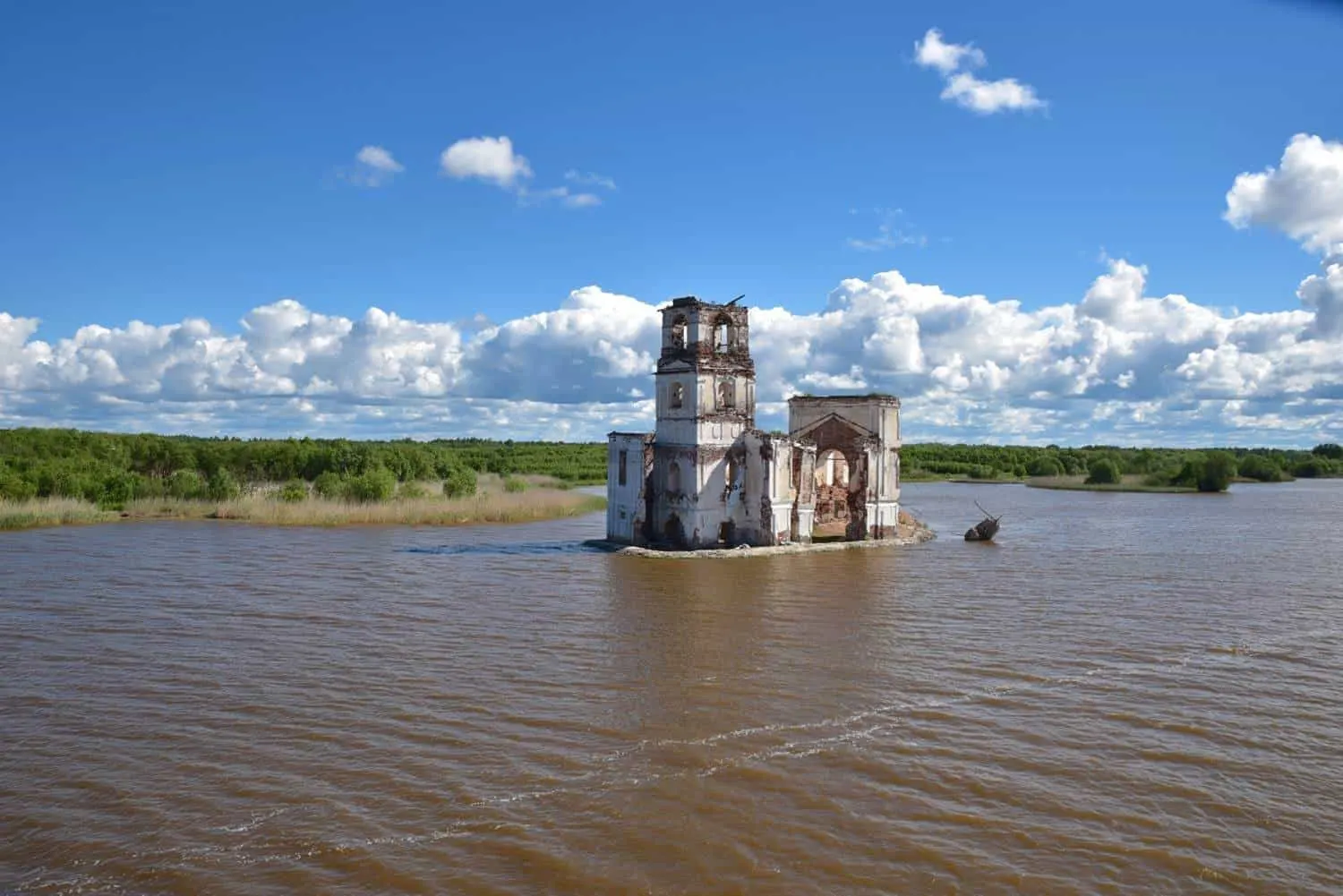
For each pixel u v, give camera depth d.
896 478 90.88
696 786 28.81
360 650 44.59
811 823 26.39
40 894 22.66
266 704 36.25
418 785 28.77
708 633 48.72
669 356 81.88
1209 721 35.00
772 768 30.22
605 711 35.75
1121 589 62.78
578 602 56.84
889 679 40.12
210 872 23.69
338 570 68.69
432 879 23.33
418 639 46.84
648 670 41.34
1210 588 63.41
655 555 76.81
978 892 22.80
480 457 178.75
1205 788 28.88
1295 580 67.00
